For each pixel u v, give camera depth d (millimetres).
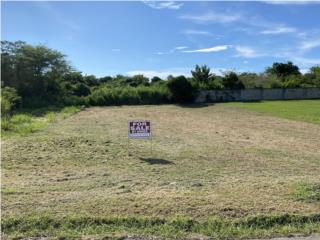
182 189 8914
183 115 36156
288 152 15953
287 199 7820
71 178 10820
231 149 16516
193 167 12469
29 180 10523
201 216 6957
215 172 11633
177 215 6957
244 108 43844
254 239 6199
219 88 59750
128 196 8078
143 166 12625
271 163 13281
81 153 14781
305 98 61375
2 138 19109
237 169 12141
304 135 21938
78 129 23938
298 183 8945
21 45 52219
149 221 6715
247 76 70500
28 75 51500
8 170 11984
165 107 47156
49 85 52750
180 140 19297
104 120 30609
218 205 7363
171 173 11492
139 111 40969
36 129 23328
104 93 52156
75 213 7074
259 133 22844
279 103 51156
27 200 7969
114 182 10164
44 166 12617
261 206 7344
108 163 13133
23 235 6305
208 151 15828
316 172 11680
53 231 6422
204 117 34000
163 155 14711
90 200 7848
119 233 6328
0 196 8336
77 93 55188
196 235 6305
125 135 20922
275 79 70875
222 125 27453
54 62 53531
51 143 16734
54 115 34219
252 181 9781
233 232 6379
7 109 31109
